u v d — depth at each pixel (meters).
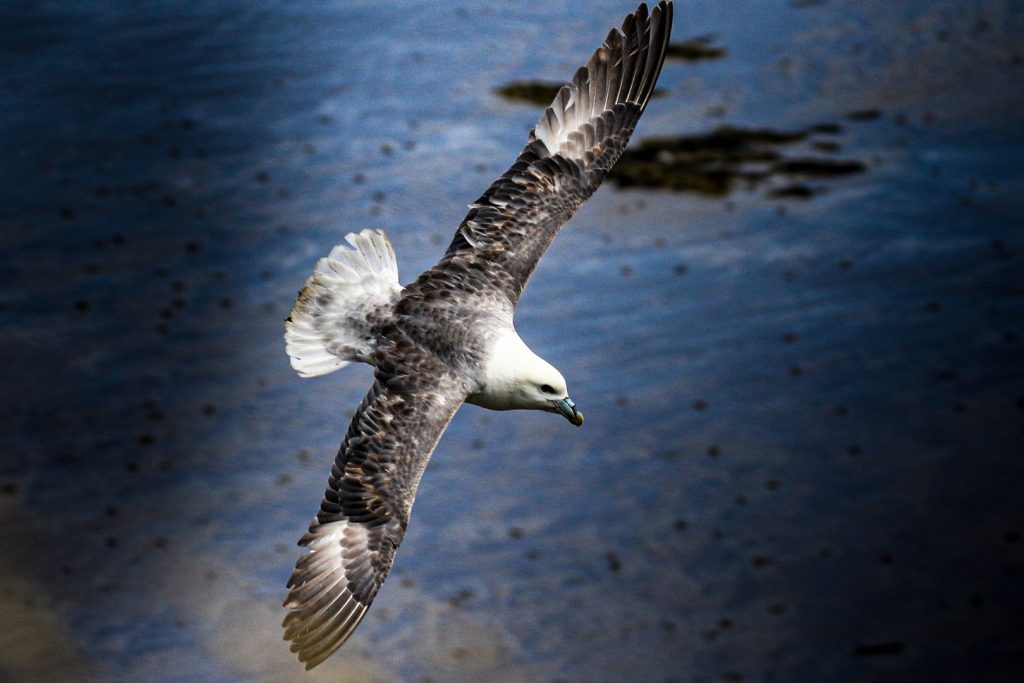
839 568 29.36
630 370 34.66
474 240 12.28
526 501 31.06
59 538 29.94
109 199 40.28
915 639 27.62
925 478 31.72
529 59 46.78
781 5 51.53
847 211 40.16
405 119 43.53
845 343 35.69
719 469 31.95
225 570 29.05
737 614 28.22
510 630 27.55
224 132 43.00
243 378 34.50
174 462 31.72
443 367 11.41
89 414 33.22
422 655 26.98
